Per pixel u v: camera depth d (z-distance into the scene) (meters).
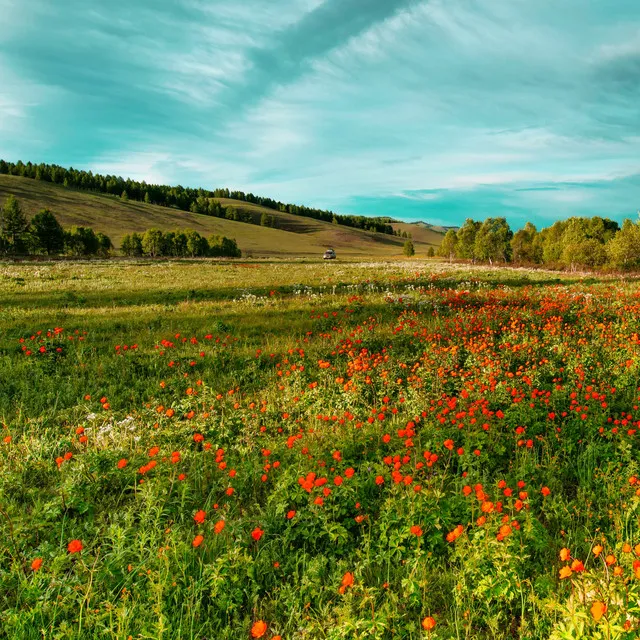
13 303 16.86
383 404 6.86
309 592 3.26
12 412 6.70
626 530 3.74
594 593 2.87
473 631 3.00
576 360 8.06
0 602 3.21
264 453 4.95
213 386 7.97
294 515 3.97
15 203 82.44
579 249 44.19
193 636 2.91
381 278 26.58
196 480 4.75
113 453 4.94
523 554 3.37
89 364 9.06
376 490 4.50
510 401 6.37
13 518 3.81
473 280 24.56
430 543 3.65
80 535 3.87
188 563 3.42
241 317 14.21
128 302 17.48
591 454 4.89
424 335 10.54
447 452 5.15
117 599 3.15
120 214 151.00
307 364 9.12
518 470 4.69
